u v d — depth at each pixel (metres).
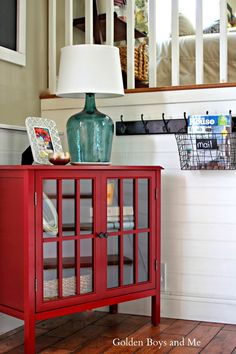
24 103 2.96
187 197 2.87
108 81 2.61
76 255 2.42
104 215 2.51
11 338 2.55
